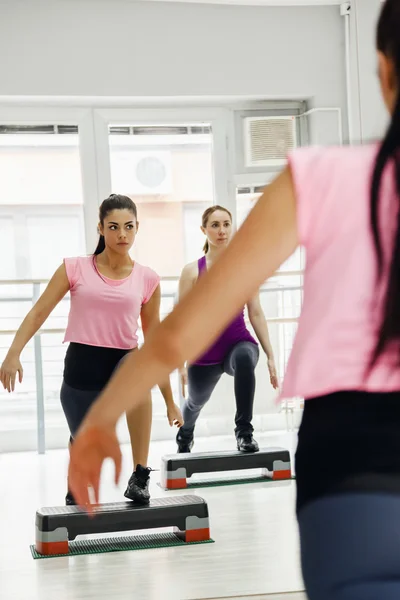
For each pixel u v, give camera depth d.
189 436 4.70
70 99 5.50
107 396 0.66
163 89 5.59
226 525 3.37
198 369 4.48
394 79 0.60
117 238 3.14
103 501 3.75
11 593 2.53
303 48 5.81
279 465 4.39
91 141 5.59
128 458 5.04
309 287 0.62
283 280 5.89
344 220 0.60
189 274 4.41
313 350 0.60
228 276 0.61
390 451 0.57
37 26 5.37
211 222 4.39
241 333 4.45
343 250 0.60
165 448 5.52
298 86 5.80
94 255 3.22
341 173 0.61
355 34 5.76
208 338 0.63
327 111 5.84
